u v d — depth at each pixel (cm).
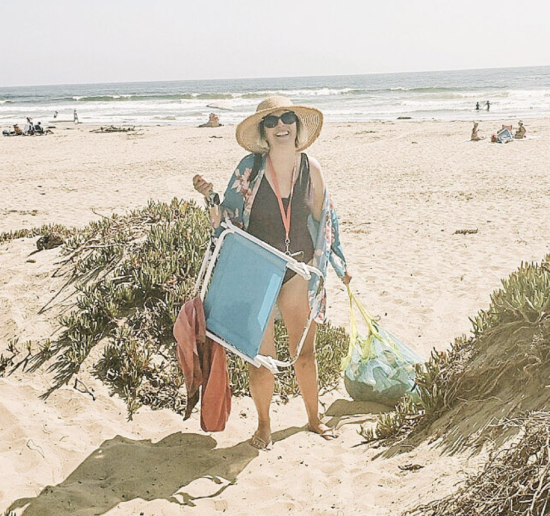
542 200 1362
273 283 397
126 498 383
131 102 8025
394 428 432
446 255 986
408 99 7012
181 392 514
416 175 1825
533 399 356
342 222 1259
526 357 380
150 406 498
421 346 647
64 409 489
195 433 464
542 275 461
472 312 734
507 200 1389
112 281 619
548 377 361
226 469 414
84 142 3145
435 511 301
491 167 1894
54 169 2181
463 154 2225
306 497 372
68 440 445
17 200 1562
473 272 890
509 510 273
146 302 595
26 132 3672
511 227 1138
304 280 418
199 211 786
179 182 1808
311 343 441
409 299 792
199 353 409
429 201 1434
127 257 658
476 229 1132
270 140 400
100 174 2030
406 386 495
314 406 458
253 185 408
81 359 534
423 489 335
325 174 1934
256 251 399
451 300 782
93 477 406
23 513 363
